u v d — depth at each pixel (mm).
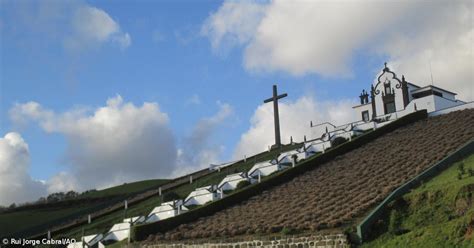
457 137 54750
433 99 79750
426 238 28359
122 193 99250
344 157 62531
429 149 53125
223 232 40031
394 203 34250
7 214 92438
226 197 52281
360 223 33125
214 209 50719
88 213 80500
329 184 50906
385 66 91312
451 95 90812
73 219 77688
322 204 43219
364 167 54375
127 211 67938
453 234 27375
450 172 40469
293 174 59000
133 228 44594
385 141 65125
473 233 26484
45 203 97875
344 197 43719
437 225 29234
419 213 32250
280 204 47656
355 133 76688
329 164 61000
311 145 73938
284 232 35688
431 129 64562
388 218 33188
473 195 30656
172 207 57062
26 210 94938
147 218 55906
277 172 63719
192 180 80438
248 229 39062
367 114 92938
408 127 70438
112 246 47656
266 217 43031
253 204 50625
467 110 70875
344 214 37594
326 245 33062
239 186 61031
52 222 79375
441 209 31594
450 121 66188
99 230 60125
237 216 46469
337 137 73750
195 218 48719
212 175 80250
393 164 51500
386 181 44969
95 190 110250
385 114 88812
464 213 29984
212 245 38438
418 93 88250
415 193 34281
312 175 57594
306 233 34500
